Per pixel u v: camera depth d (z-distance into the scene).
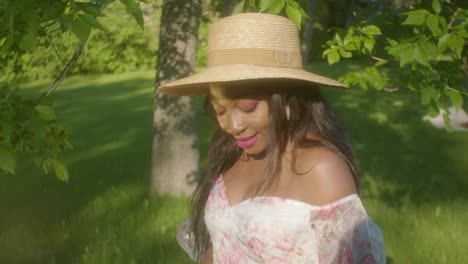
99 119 13.70
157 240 5.60
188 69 7.15
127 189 7.64
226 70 1.99
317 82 1.98
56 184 8.17
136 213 6.48
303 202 2.00
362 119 12.42
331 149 2.01
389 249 5.23
